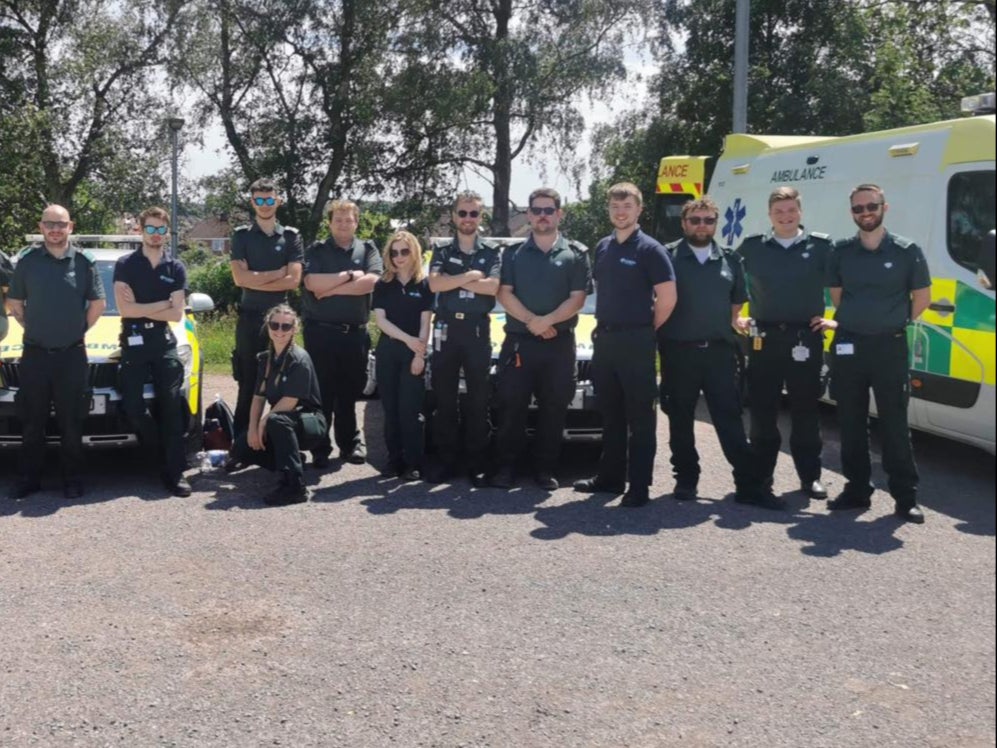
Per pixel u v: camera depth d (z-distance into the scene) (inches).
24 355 252.1
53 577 198.2
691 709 146.9
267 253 283.3
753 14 975.0
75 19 1140.5
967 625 177.3
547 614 181.2
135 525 233.1
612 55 1158.3
